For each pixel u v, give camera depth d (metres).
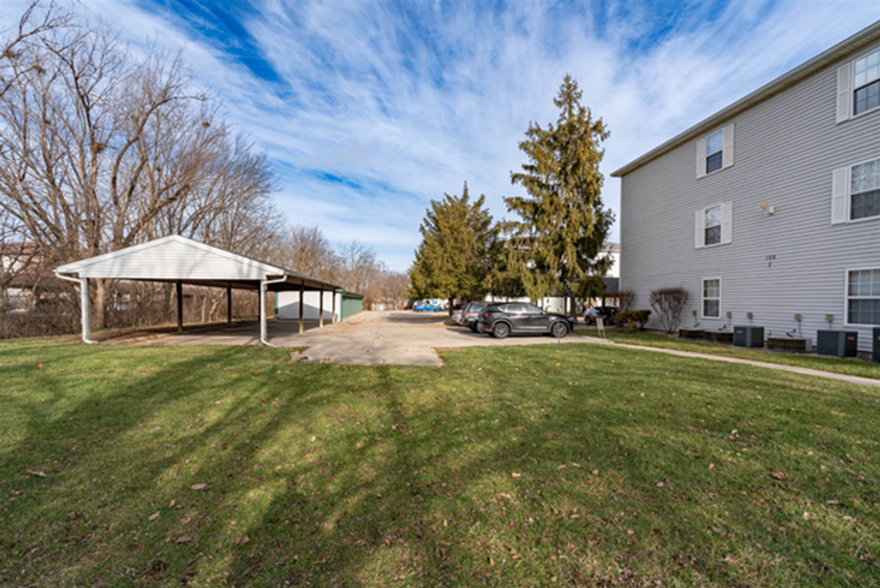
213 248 11.89
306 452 3.90
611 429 4.38
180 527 2.63
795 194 11.33
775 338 11.11
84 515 2.75
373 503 2.95
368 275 64.69
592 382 6.63
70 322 17.39
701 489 3.07
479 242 26.08
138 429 4.46
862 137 9.80
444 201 29.09
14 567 2.21
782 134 11.68
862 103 9.84
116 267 11.89
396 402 5.61
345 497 3.04
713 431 4.29
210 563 2.28
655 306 16.67
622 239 19.14
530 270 19.56
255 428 4.54
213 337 14.55
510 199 19.47
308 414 5.05
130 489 3.13
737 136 13.09
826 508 2.77
